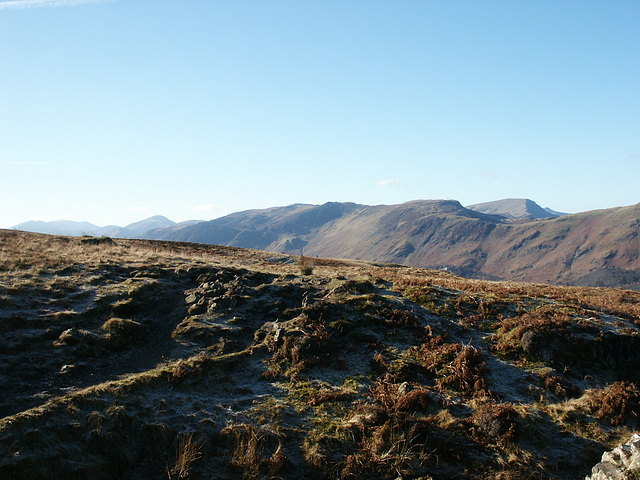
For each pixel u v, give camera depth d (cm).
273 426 1182
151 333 1700
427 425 1207
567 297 2478
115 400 1123
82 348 1416
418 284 2441
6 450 875
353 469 1053
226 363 1470
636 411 1338
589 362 1620
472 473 1084
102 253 2903
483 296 2259
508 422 1235
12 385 1172
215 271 2561
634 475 919
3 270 2083
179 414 1162
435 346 1675
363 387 1421
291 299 2162
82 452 954
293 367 1505
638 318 2031
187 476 970
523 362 1620
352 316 1884
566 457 1163
